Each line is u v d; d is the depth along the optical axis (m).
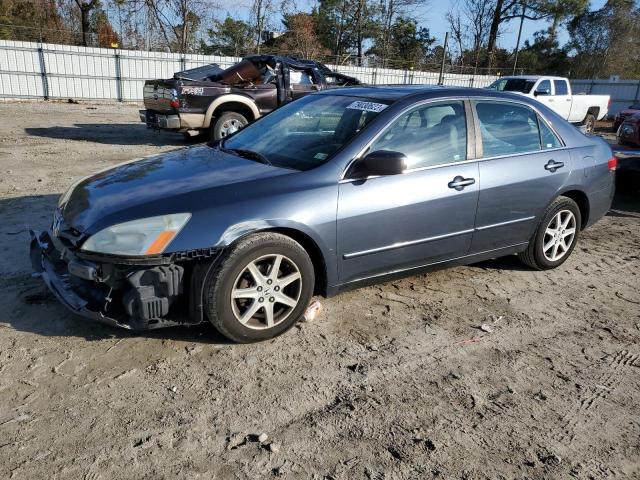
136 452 2.56
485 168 4.30
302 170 3.69
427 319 4.06
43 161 9.04
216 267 3.24
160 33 31.06
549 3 44.09
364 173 3.72
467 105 4.36
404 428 2.84
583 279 5.03
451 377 3.33
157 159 4.25
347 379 3.24
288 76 11.87
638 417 3.04
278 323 3.56
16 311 3.76
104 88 22.47
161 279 3.16
